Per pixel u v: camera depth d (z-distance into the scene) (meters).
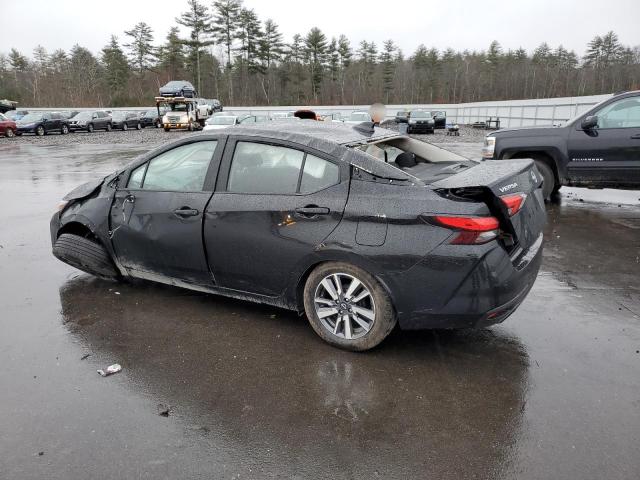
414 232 3.14
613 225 6.98
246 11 77.25
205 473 2.37
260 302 3.88
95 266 4.56
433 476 2.35
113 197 4.43
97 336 3.75
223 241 3.80
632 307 4.23
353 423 2.74
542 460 2.44
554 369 3.27
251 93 82.12
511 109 42.84
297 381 3.16
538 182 3.78
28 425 2.71
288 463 2.43
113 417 2.79
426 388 3.07
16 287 4.73
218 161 3.91
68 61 85.94
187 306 4.29
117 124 39.81
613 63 82.75
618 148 7.57
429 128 36.00
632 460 2.42
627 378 3.14
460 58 95.50
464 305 3.12
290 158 3.62
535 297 4.46
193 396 2.99
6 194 10.02
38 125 32.38
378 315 3.33
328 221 3.38
